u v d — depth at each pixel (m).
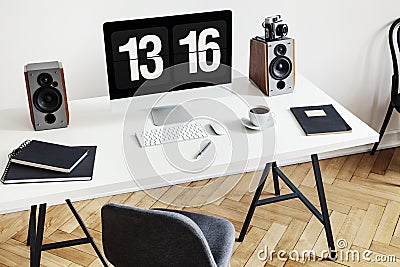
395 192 3.24
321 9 3.27
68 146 2.23
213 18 2.51
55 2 2.87
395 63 3.37
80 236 2.90
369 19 3.37
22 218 3.04
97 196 3.21
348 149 3.60
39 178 2.06
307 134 2.32
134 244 1.76
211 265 1.73
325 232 2.89
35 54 2.96
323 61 3.41
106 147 2.28
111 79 2.46
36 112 2.37
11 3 2.81
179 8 3.07
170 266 1.77
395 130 3.68
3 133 2.39
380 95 3.60
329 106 2.55
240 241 2.85
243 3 3.13
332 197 3.20
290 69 2.65
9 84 2.98
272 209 3.08
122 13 3.00
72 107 2.58
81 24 2.95
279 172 2.96
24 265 2.72
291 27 3.26
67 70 3.04
